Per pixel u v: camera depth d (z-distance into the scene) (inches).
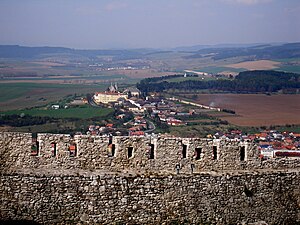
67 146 823.1
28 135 805.2
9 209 772.6
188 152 877.2
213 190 866.8
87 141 830.5
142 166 855.7
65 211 792.3
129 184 821.9
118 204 813.9
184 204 848.3
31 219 778.2
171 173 855.1
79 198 798.5
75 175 800.3
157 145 861.2
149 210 828.6
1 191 773.3
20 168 800.9
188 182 852.6
